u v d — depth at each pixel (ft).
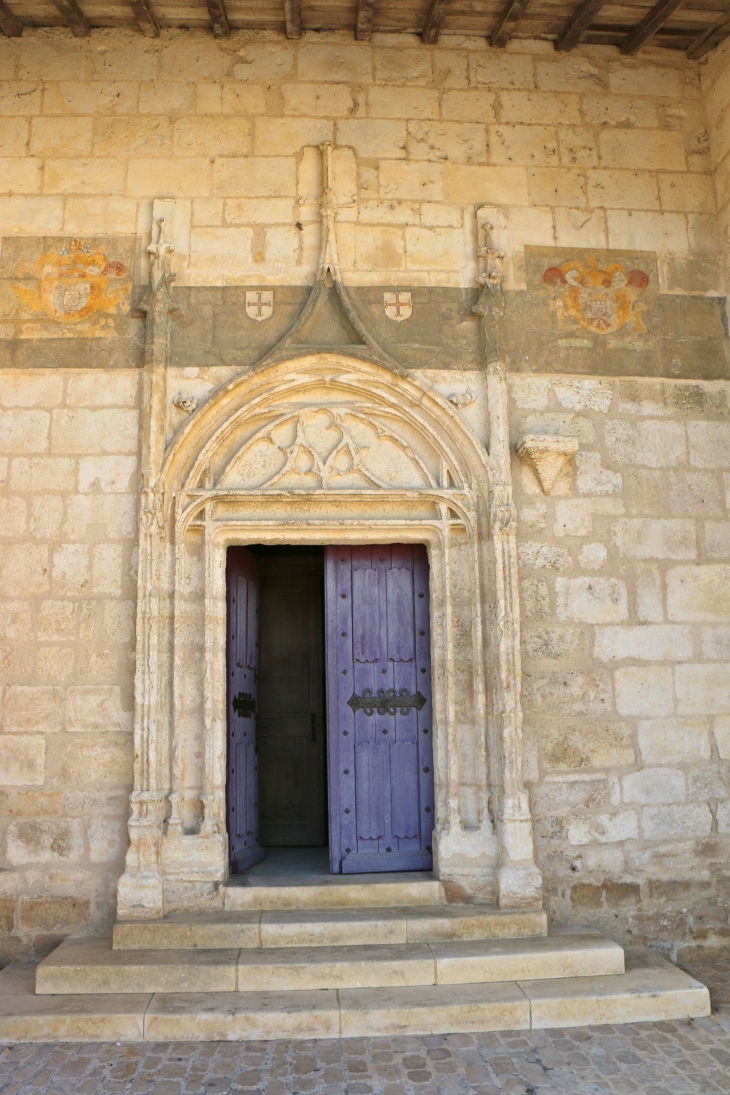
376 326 18.86
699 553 18.79
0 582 17.56
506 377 18.76
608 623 18.24
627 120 20.51
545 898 17.19
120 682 17.28
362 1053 13.15
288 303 18.86
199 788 17.06
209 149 19.45
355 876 17.62
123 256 18.92
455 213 19.56
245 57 19.98
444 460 18.35
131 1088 12.07
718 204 20.20
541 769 17.58
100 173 19.25
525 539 18.30
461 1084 12.12
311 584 23.56
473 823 17.29
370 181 19.52
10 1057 13.07
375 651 18.80
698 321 19.76
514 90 20.31
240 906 16.60
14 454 17.99
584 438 18.86
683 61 20.97
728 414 19.45
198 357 18.47
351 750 18.42
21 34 19.80
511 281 19.35
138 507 17.76
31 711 17.19
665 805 17.81
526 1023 14.07
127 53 19.86
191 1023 13.69
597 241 19.79
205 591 17.54
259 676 23.21
